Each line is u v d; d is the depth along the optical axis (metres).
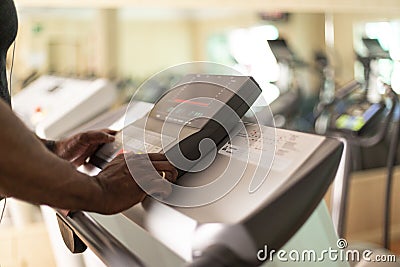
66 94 2.40
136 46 3.71
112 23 3.54
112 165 0.88
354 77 4.29
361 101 4.03
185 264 0.75
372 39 4.16
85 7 3.22
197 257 0.75
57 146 1.33
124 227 1.03
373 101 4.00
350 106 3.99
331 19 4.21
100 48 3.52
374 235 3.45
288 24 4.14
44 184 0.73
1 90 1.26
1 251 2.37
